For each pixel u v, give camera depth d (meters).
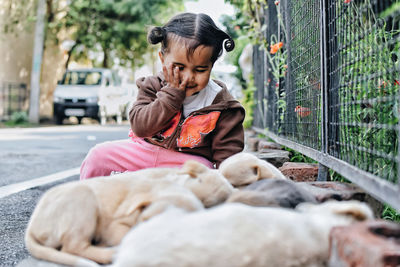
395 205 1.37
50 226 1.58
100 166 2.51
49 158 5.90
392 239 1.08
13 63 17.05
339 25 2.38
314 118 2.88
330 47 2.52
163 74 2.48
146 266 1.14
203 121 2.48
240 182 1.90
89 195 1.58
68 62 18.55
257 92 6.88
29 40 17.89
